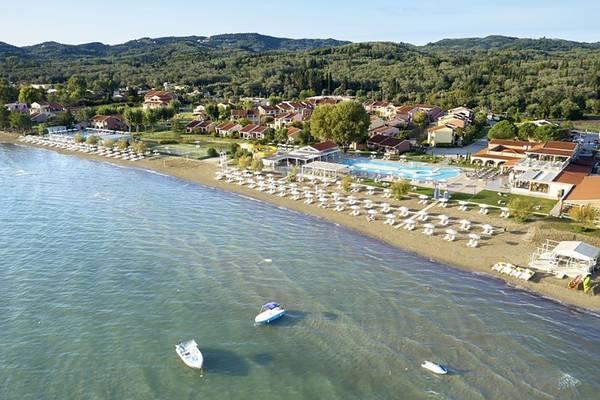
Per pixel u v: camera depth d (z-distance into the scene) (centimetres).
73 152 13262
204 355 4019
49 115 18412
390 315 4628
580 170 9012
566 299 4866
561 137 12369
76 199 8538
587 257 5188
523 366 3869
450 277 5416
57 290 5103
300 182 9556
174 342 4197
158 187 9462
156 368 3859
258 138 14612
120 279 5353
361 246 6362
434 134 13250
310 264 5788
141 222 7294
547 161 9588
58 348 4106
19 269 5600
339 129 11781
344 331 4356
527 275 5269
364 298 4959
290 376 3772
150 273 5506
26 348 4097
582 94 19600
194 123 16488
